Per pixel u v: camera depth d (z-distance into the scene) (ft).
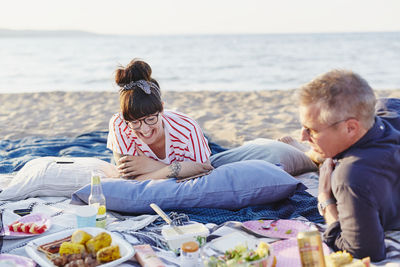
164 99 32.71
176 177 10.86
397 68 65.51
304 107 7.15
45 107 30.17
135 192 9.99
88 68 76.13
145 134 10.46
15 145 17.34
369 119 7.05
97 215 8.81
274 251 7.72
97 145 16.94
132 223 9.36
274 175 10.21
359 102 6.87
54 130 22.77
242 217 9.64
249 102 30.73
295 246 7.84
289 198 10.69
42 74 64.49
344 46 155.33
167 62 89.40
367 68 66.23
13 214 9.62
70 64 85.71
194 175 10.92
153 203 9.86
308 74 61.00
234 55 111.14
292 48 146.51
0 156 15.55
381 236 7.02
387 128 7.71
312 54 108.78
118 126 11.53
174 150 11.46
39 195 11.06
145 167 11.19
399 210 7.63
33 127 23.62
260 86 49.01
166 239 7.97
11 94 35.76
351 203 6.89
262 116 24.97
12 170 13.80
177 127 11.16
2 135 21.70
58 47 193.57
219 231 8.67
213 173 10.30
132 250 7.43
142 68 10.11
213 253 7.34
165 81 55.72
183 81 55.42
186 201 9.89
